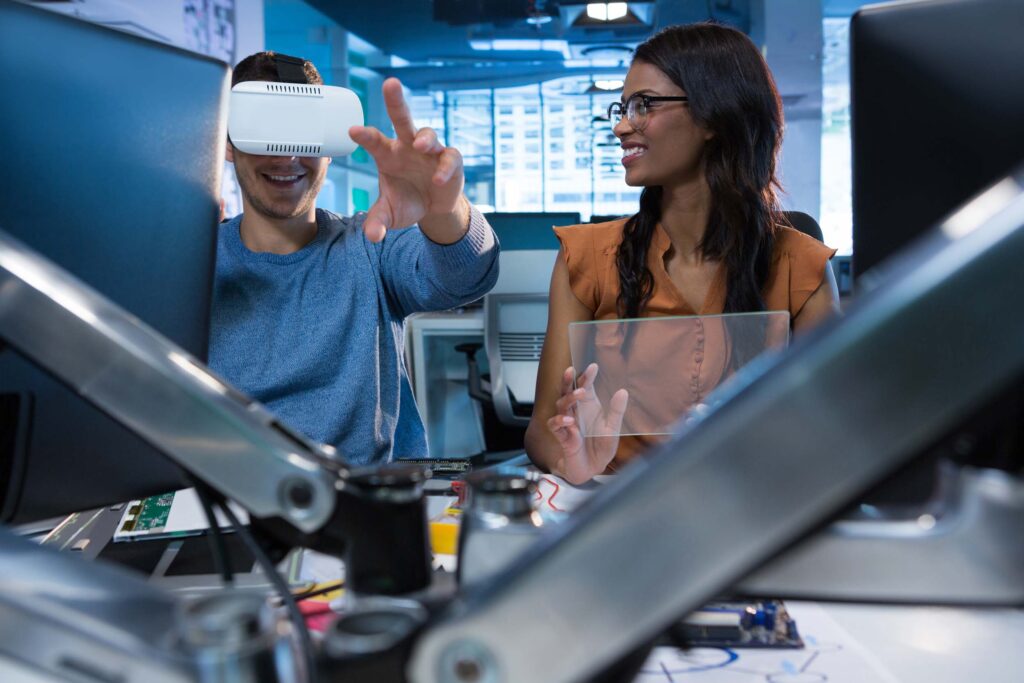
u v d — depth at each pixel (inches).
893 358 10.2
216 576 26.6
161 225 26.1
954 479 12.4
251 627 11.9
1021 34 26.2
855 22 28.5
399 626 12.9
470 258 51.1
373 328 56.0
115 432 24.6
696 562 10.9
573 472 40.3
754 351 37.4
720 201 54.8
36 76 23.2
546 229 126.6
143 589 13.6
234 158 53.2
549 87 343.0
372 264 57.3
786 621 23.4
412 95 353.7
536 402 56.7
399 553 16.0
